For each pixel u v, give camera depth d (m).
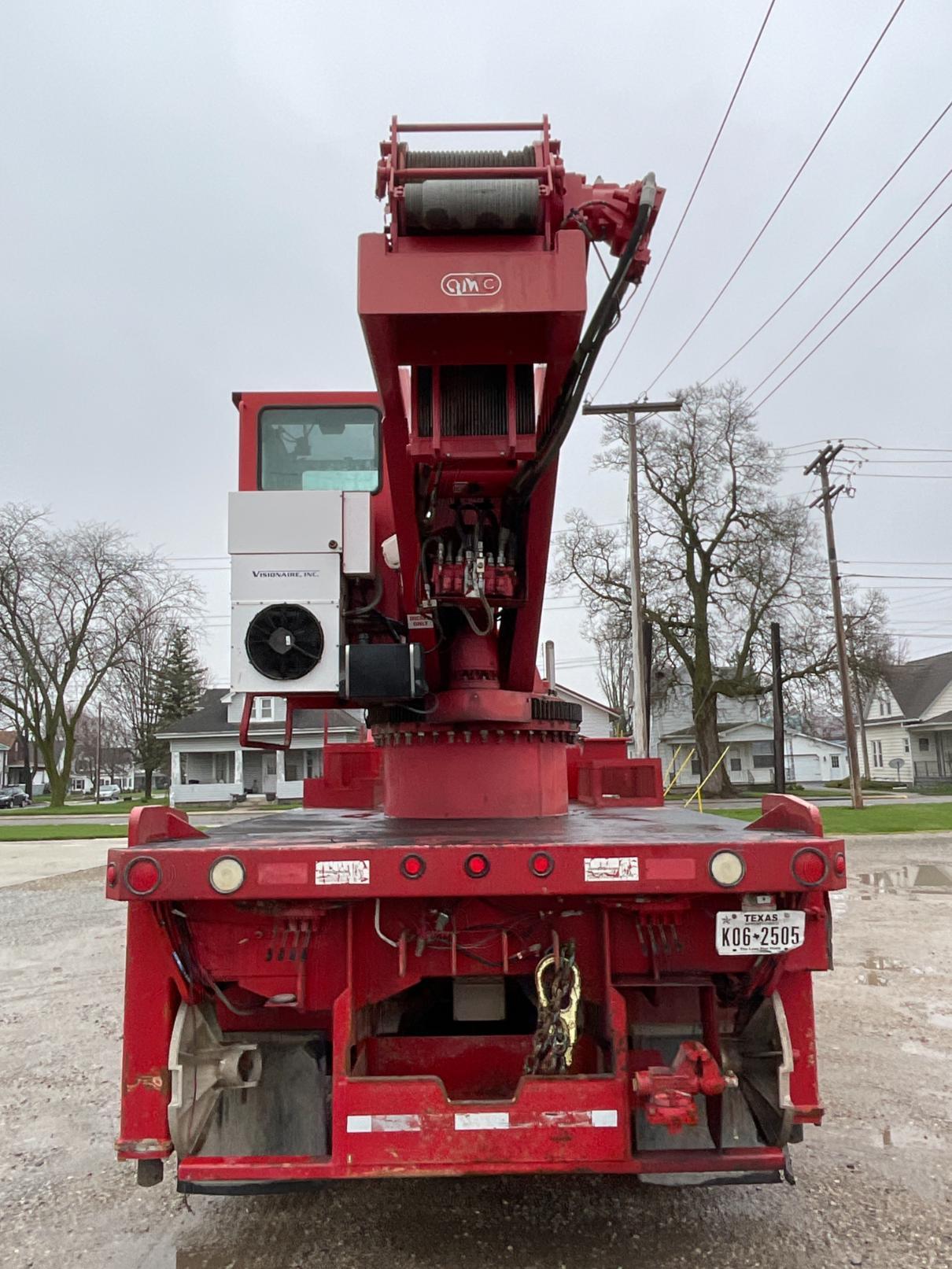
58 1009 6.09
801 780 56.06
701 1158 2.56
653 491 34.91
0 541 37.78
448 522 3.72
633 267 3.03
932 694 57.88
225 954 2.73
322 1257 2.87
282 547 3.57
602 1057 2.79
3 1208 3.27
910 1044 5.05
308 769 42.88
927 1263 2.78
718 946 2.62
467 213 2.95
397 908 2.76
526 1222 3.09
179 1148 2.57
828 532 29.00
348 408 4.46
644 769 5.04
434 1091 2.56
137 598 39.22
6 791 56.03
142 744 45.84
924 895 10.44
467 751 3.96
